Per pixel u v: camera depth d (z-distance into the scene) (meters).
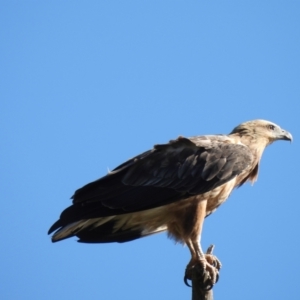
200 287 14.66
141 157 16.17
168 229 16.20
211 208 16.41
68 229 15.42
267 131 17.66
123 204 15.63
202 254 15.54
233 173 16.23
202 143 16.41
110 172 15.88
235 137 17.34
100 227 16.14
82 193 15.57
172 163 16.08
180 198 15.87
